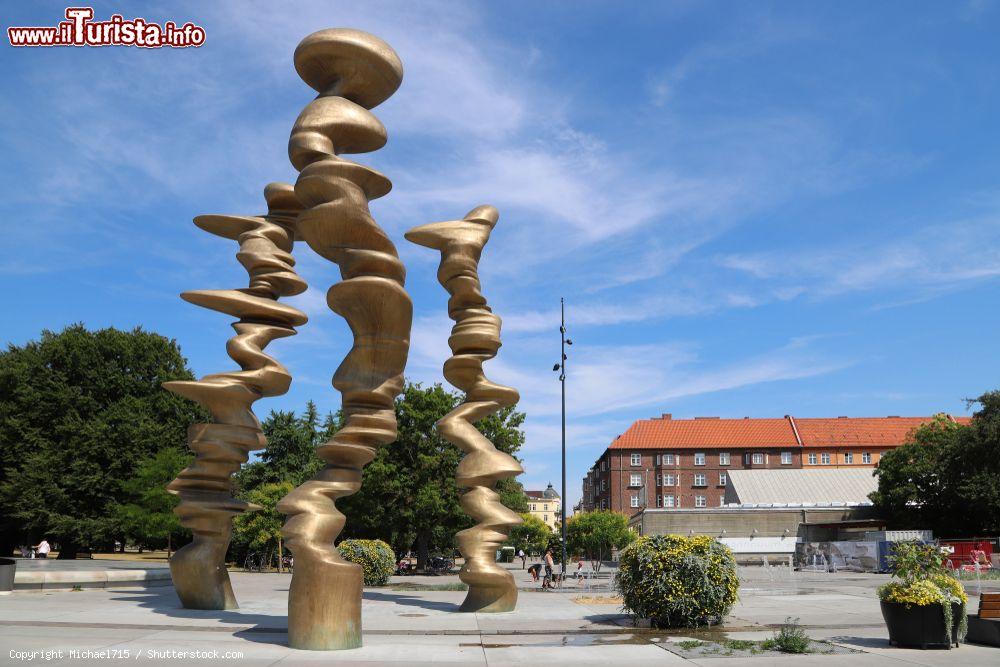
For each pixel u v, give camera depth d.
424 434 42.31
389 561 27.83
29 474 40.25
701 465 90.75
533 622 15.01
